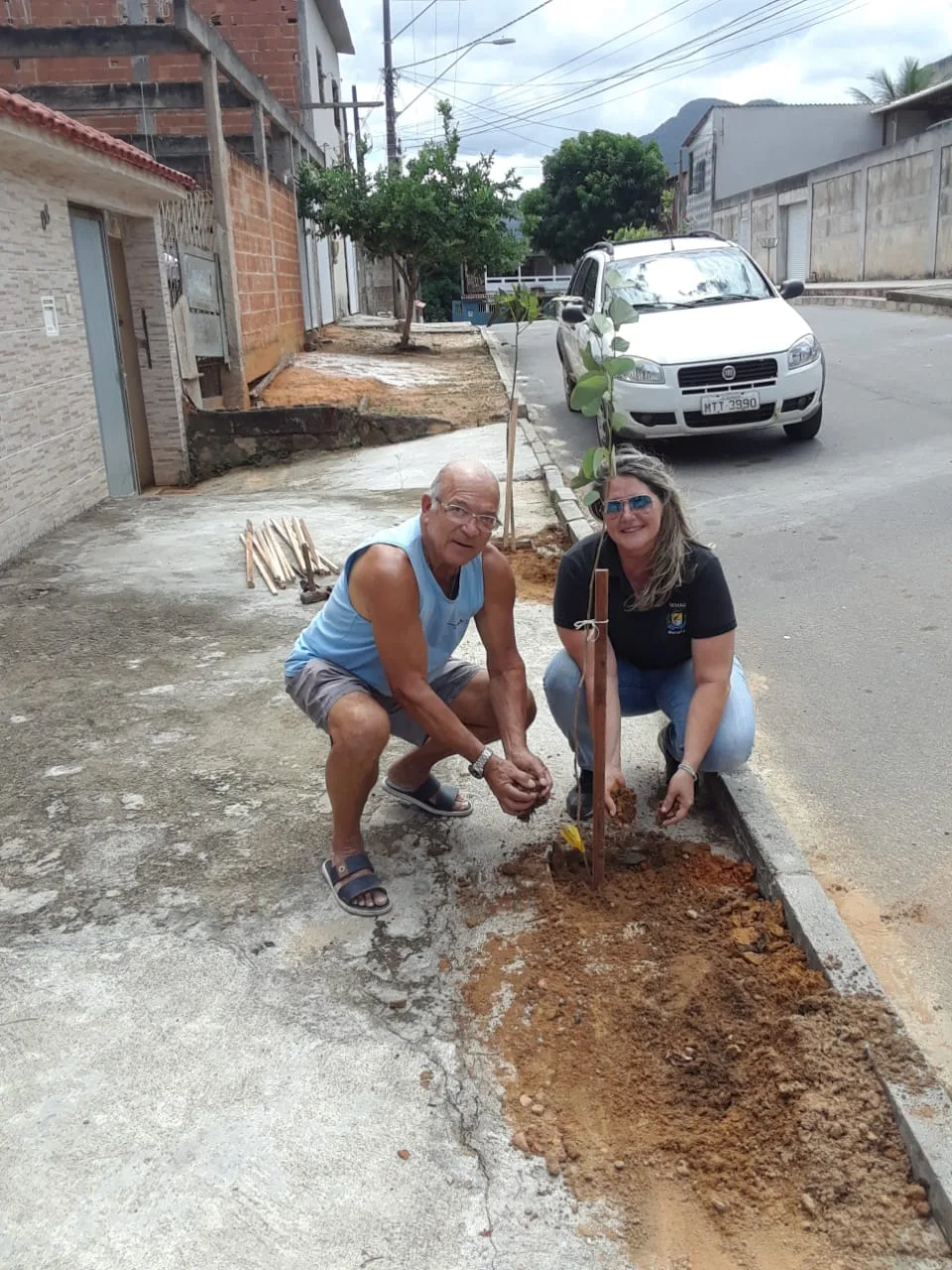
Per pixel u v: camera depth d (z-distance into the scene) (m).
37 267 8.06
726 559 6.71
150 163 9.53
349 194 18.69
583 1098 2.53
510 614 3.34
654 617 3.30
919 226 25.03
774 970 2.86
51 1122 2.47
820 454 9.12
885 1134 2.34
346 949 3.07
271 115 16.09
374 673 3.35
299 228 19.44
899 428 9.73
